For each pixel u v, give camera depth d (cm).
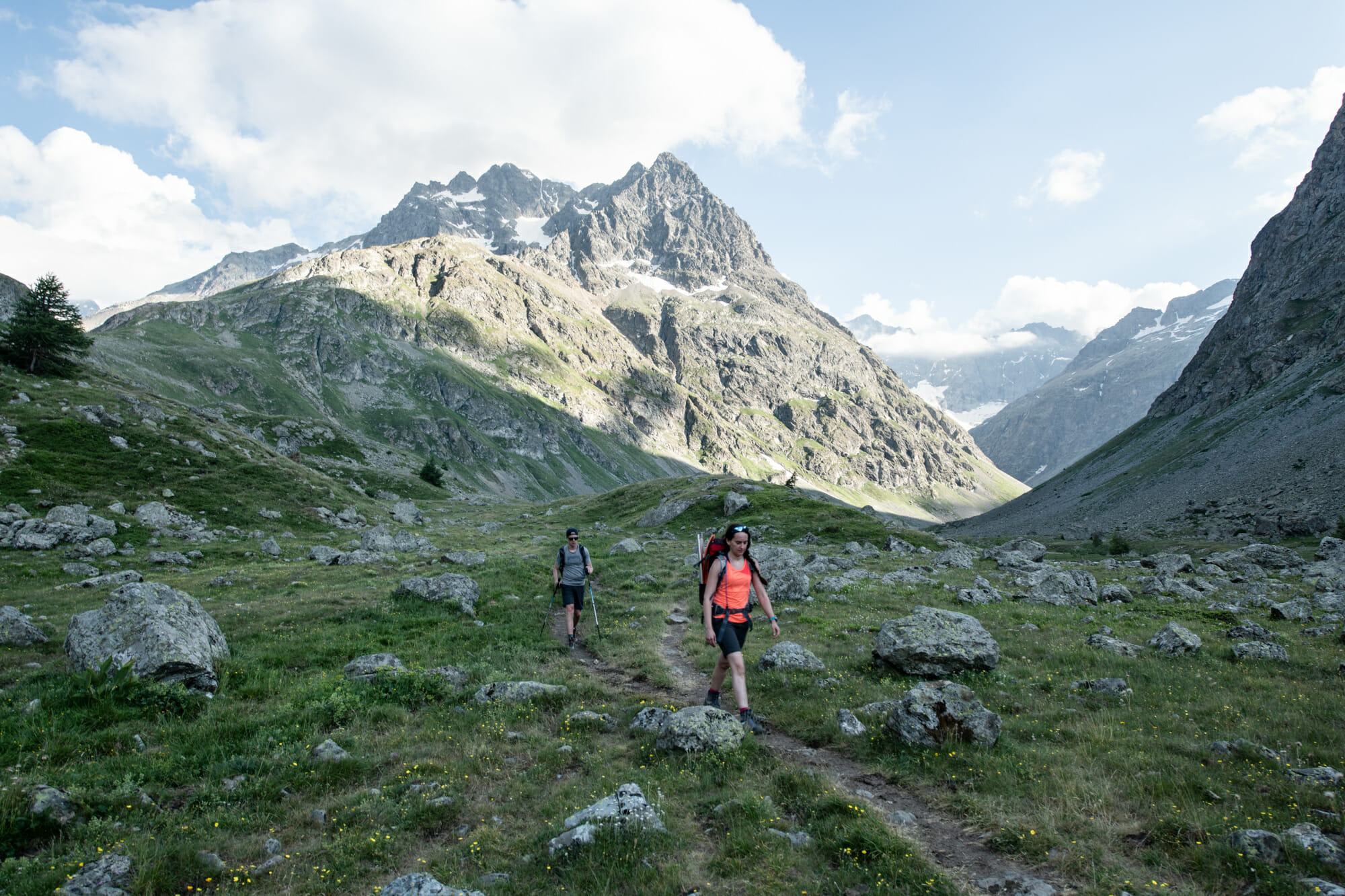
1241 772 815
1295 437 12319
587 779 826
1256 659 1455
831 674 1309
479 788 816
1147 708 1112
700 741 892
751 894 576
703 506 7744
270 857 654
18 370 7050
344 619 1873
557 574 1788
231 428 8019
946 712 932
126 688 1086
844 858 627
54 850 630
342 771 841
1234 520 9912
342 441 14325
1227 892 560
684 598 2402
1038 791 759
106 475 5206
